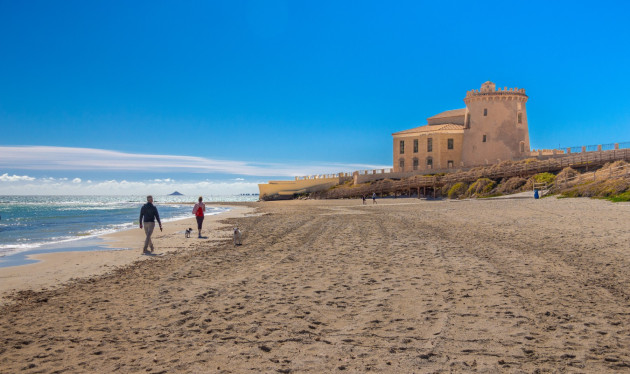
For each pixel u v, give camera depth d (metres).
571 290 7.70
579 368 4.46
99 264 12.88
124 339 5.73
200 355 5.07
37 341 5.73
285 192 101.75
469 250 12.86
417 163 83.69
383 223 24.27
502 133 76.25
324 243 16.03
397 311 6.70
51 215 49.69
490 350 4.99
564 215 22.95
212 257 13.53
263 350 5.19
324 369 4.59
